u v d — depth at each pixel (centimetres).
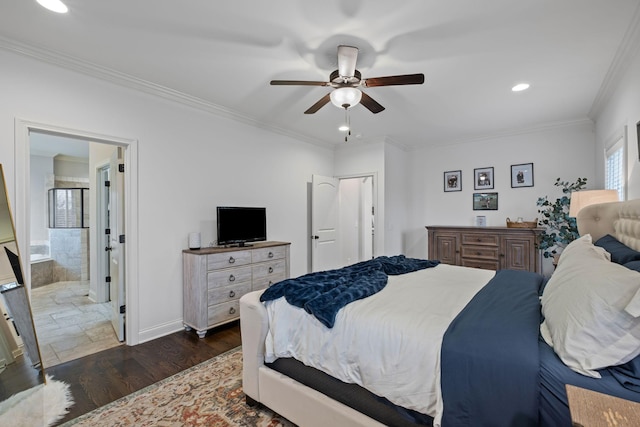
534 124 409
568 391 84
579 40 212
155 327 294
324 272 235
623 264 161
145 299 287
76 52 229
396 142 503
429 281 222
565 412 97
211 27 199
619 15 185
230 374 228
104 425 174
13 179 215
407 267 264
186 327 315
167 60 242
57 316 357
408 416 127
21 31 202
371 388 135
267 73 263
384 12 184
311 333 158
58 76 236
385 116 377
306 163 480
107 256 412
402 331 133
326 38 211
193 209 327
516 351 110
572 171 404
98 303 406
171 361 248
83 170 614
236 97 317
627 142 243
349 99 229
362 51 227
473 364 112
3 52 212
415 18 189
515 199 445
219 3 177
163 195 302
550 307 132
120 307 285
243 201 382
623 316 100
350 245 592
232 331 312
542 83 282
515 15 186
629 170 239
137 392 205
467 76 268
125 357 255
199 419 179
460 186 493
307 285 188
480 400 109
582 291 115
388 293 185
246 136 386
